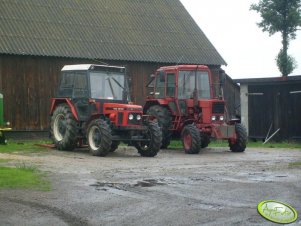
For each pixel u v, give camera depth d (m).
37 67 22.16
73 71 16.59
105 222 7.06
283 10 33.19
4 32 21.70
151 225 6.93
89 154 15.55
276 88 23.58
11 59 21.56
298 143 22.27
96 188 9.37
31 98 22.03
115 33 25.00
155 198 8.55
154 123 15.55
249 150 18.50
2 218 7.16
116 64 23.89
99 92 16.03
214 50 27.42
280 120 23.42
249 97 24.59
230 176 11.05
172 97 18.03
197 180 10.44
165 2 29.59
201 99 17.64
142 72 24.80
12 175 10.28
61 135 16.84
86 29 24.27
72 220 7.14
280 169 12.34
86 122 15.84
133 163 13.30
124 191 9.13
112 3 27.19
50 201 8.22
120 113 15.14
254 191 9.23
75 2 25.77
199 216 7.39
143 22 26.91
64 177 10.54
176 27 27.83
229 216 7.40
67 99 16.59
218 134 16.98
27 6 23.80
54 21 23.70
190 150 16.55
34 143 19.42
